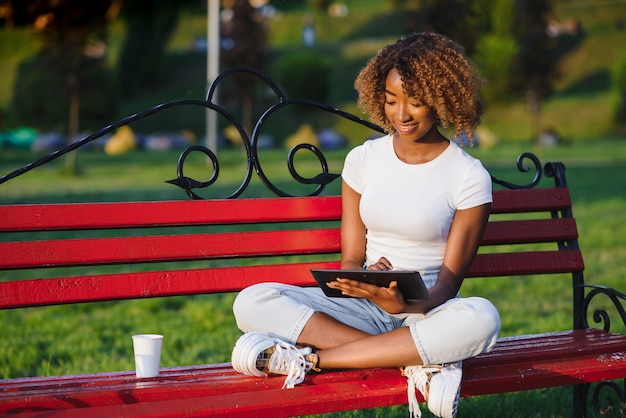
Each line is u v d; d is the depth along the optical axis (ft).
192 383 8.45
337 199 10.80
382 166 9.70
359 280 8.42
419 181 9.43
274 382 8.58
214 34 58.44
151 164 61.57
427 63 9.16
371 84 9.64
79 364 14.53
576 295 11.52
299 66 110.83
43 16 80.33
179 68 129.18
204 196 39.40
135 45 123.65
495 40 112.47
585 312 11.41
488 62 110.52
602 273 22.11
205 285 9.88
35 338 16.37
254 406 7.77
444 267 9.29
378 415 12.23
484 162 62.95
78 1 79.30
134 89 123.03
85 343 15.99
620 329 16.65
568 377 9.20
